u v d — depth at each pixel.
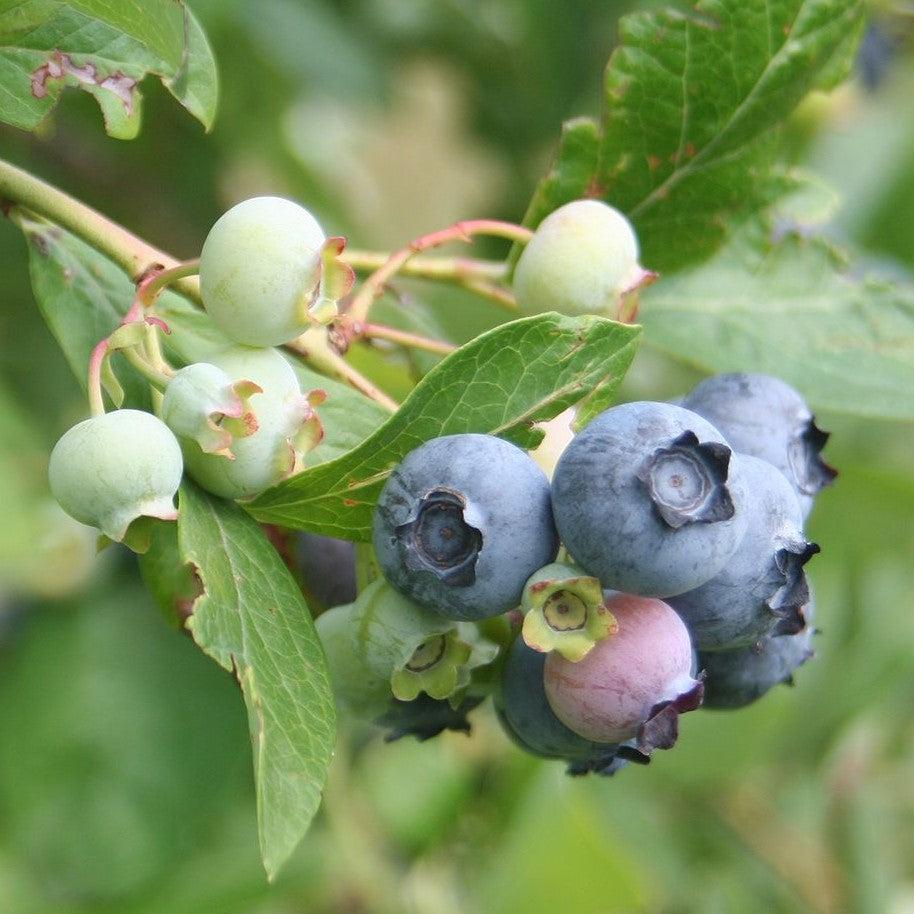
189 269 0.23
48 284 0.25
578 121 0.27
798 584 0.23
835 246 0.29
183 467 0.23
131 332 0.23
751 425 0.25
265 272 0.23
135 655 0.35
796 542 0.23
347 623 0.24
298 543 0.25
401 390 0.30
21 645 0.35
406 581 0.22
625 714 0.23
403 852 0.37
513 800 0.37
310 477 0.23
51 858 0.34
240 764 0.35
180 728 0.35
